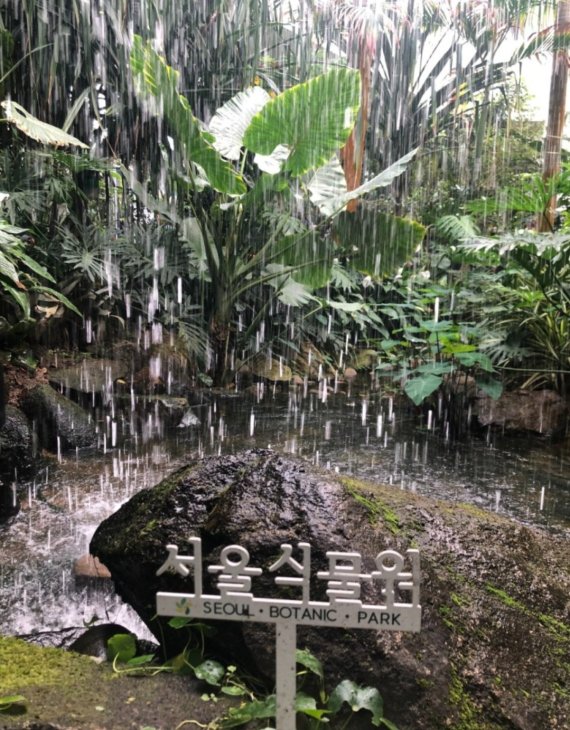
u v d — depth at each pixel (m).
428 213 8.47
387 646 1.38
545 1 7.17
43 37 5.68
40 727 1.22
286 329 7.16
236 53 7.11
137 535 1.74
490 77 8.48
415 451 4.27
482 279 6.08
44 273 4.23
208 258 5.98
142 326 5.89
